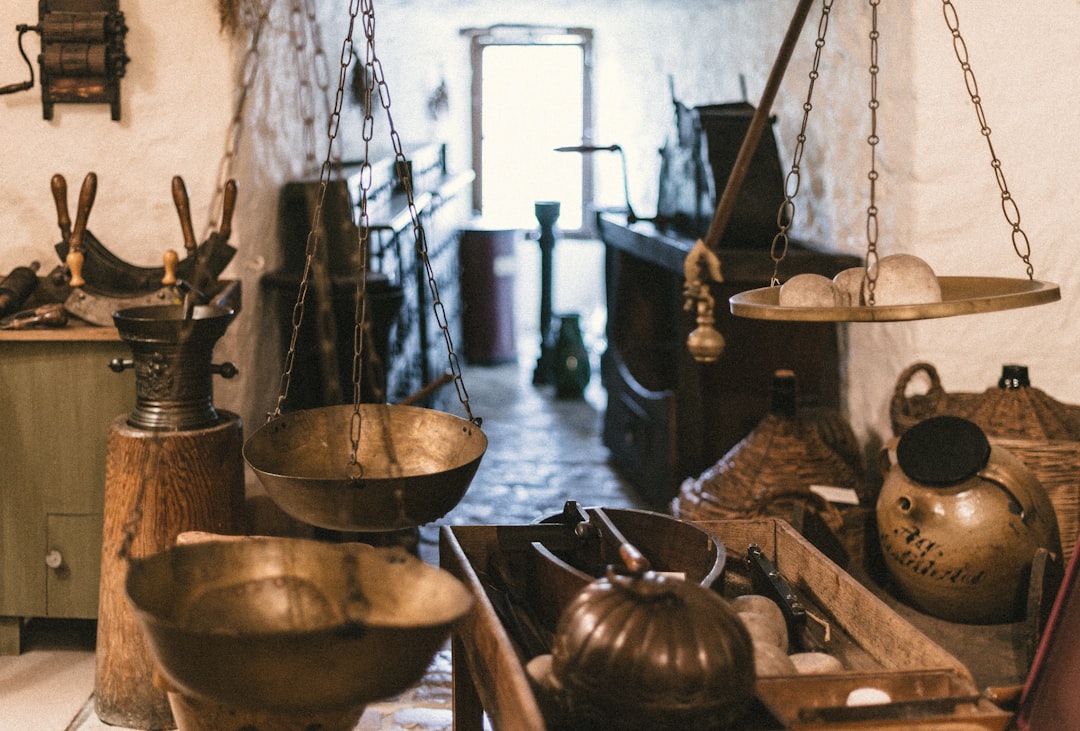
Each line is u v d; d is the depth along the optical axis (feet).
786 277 15.29
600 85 29.30
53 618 14.26
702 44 23.06
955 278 8.48
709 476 13.14
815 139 16.93
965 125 13.16
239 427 12.03
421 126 27.91
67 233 12.86
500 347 29.55
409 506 7.30
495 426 23.75
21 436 12.65
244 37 14.39
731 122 16.40
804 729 6.28
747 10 20.08
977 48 13.00
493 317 29.37
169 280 12.42
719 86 21.98
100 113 13.97
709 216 15.93
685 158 17.21
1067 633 8.57
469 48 29.07
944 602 9.99
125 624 11.51
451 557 8.62
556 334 26.61
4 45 13.79
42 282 13.47
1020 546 9.68
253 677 5.29
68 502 12.75
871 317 6.98
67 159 14.05
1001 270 13.34
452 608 5.67
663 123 25.89
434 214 24.27
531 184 30.07
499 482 19.77
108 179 14.07
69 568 12.84
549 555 8.04
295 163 17.72
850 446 13.41
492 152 29.84
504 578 8.69
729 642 6.06
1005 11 12.90
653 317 20.26
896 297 7.66
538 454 21.61
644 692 5.93
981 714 6.43
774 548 9.53
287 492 7.34
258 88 15.28
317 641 5.25
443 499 7.48
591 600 6.32
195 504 11.49
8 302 12.75
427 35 27.58
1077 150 12.94
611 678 5.99
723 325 15.87
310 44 18.52
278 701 5.37
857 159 15.20
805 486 12.44
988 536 9.68
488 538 9.00
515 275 29.66
